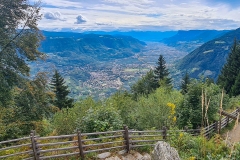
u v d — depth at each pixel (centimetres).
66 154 536
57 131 946
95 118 773
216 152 657
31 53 1405
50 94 1596
